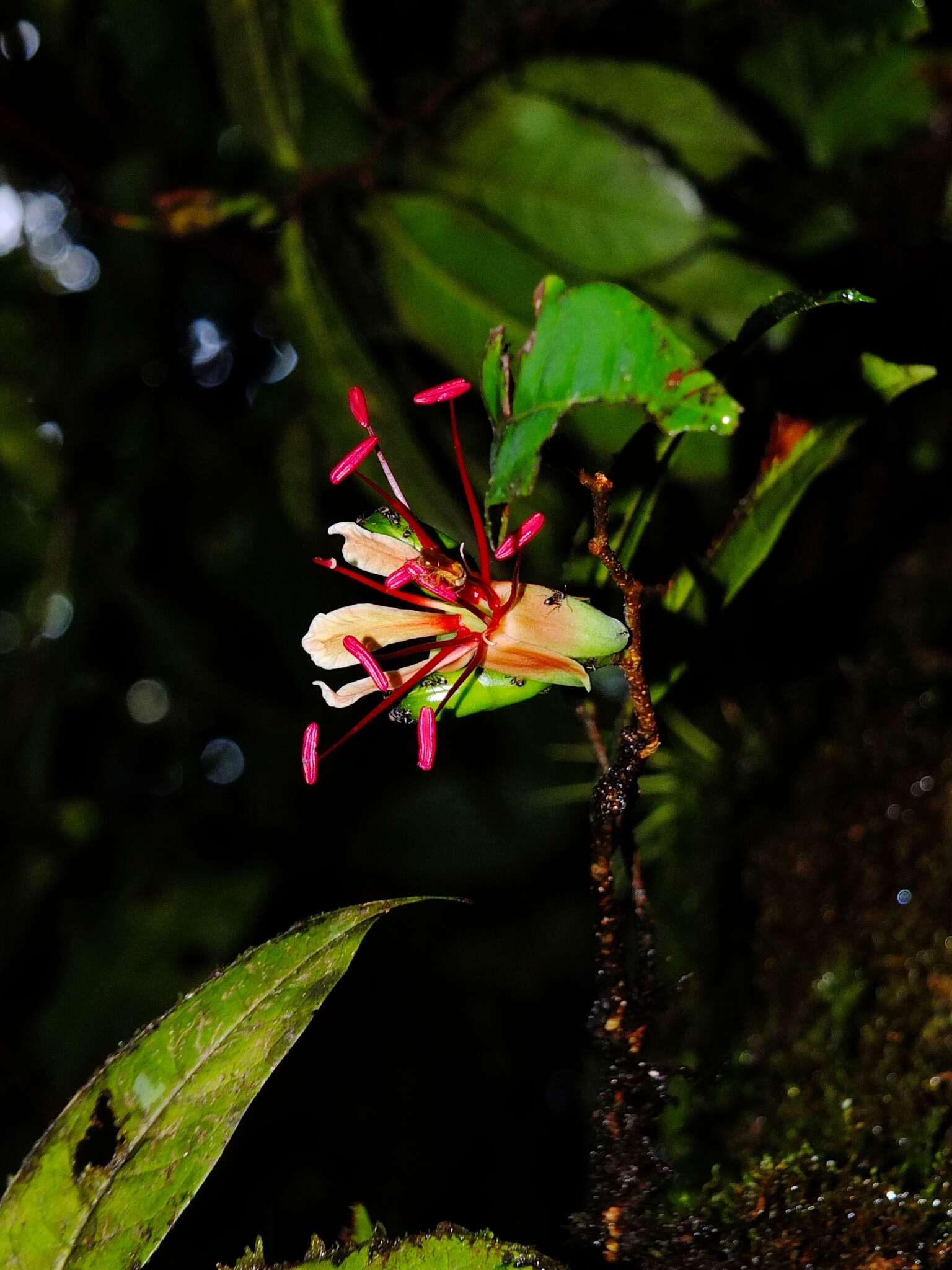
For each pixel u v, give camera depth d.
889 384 0.49
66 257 0.90
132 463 0.88
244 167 0.80
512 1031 0.86
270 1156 0.79
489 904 0.89
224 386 0.89
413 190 0.60
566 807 0.87
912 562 0.57
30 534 0.90
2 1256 0.44
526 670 0.46
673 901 0.56
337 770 0.91
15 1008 0.84
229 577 0.90
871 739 0.54
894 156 0.59
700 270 0.58
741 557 0.49
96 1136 0.44
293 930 0.44
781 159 0.60
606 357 0.44
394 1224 0.77
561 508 0.58
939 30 0.59
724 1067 0.52
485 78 0.60
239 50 0.59
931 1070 0.50
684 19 0.61
